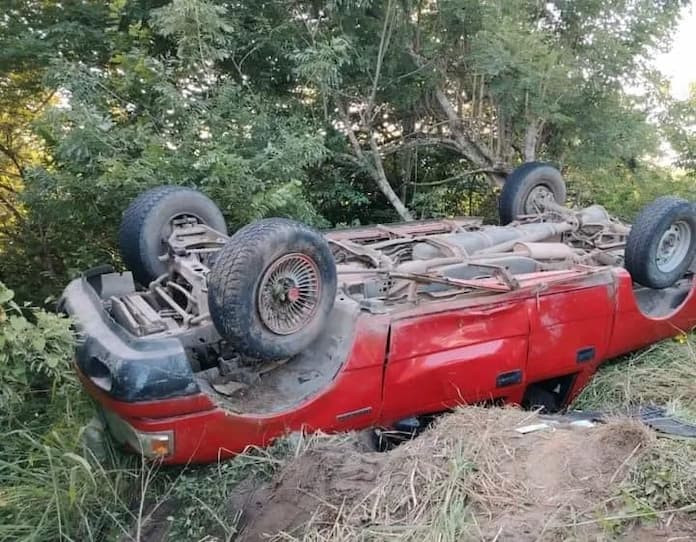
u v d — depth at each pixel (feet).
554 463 9.58
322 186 26.73
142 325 11.37
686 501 8.48
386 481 9.73
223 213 19.17
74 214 19.07
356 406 11.74
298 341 11.25
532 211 21.21
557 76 23.81
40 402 13.14
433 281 12.65
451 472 9.49
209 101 21.12
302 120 23.47
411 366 12.19
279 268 10.87
